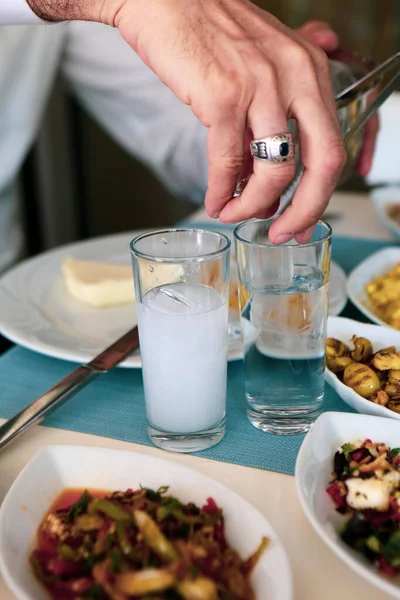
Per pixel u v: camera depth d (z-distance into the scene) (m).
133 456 0.45
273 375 0.50
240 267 0.50
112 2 0.47
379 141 1.10
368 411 0.50
